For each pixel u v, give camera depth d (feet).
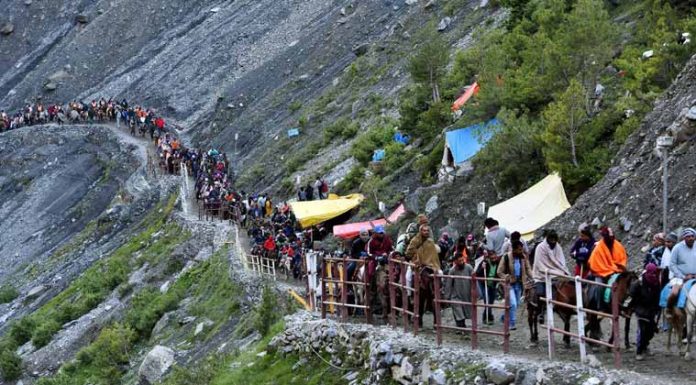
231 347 107.65
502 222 109.29
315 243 140.36
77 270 209.46
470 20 237.25
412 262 72.33
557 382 55.88
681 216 89.04
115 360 141.28
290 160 220.84
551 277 62.69
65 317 175.11
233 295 133.59
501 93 138.41
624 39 140.15
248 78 314.35
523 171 122.11
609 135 115.96
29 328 177.88
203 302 143.02
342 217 155.94
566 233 101.40
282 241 145.07
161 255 181.68
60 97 384.88
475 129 135.95
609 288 61.67
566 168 112.88
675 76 117.50
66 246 237.04
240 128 275.80
